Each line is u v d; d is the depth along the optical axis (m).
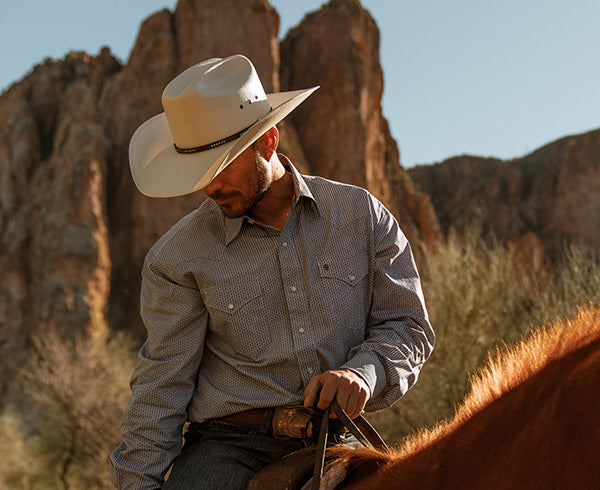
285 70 49.81
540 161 83.25
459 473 1.39
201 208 2.16
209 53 43.53
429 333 2.14
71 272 37.50
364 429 1.85
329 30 49.84
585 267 7.10
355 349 2.03
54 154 41.09
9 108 45.22
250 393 2.08
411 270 2.19
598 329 1.39
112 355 23.33
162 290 2.14
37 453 20.20
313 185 2.17
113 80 45.66
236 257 2.09
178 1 45.28
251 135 1.89
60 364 21.92
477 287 7.88
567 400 1.17
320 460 1.67
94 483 18.75
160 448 2.10
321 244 2.10
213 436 2.11
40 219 39.06
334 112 47.47
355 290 2.09
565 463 1.12
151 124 2.22
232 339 2.10
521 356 1.59
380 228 2.18
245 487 1.97
